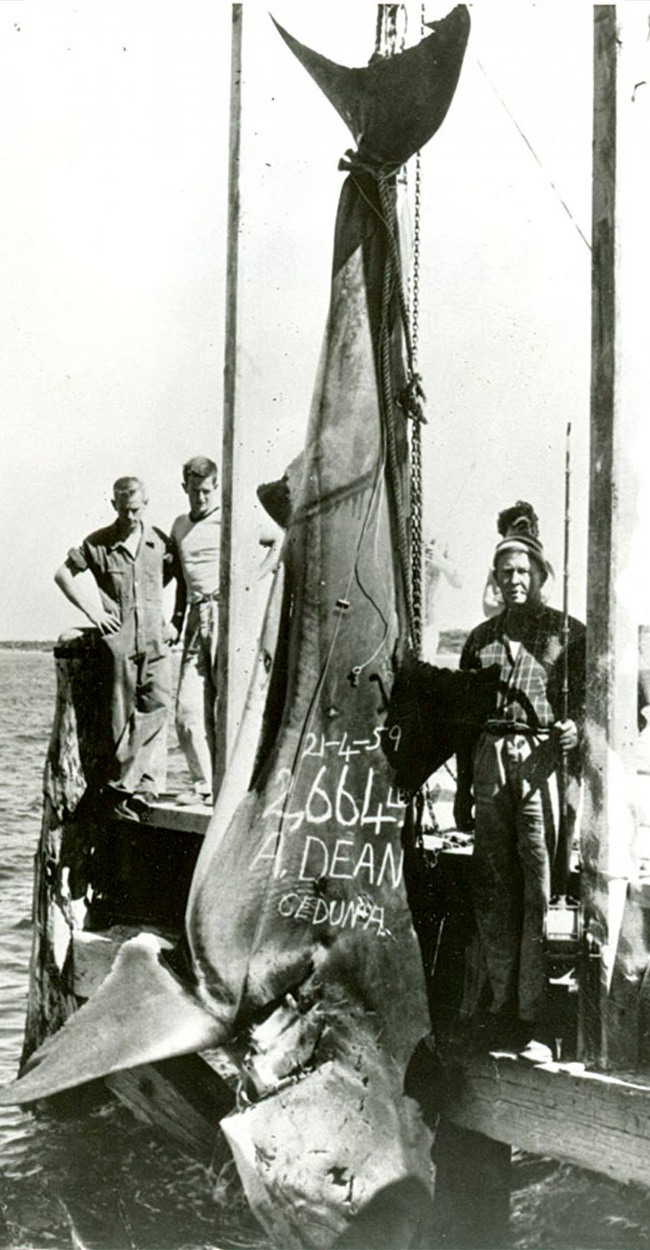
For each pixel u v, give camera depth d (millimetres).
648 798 9781
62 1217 9047
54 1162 9914
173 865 11078
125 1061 8234
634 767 7250
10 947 15992
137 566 11234
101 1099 11023
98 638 11336
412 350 8281
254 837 8281
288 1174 7637
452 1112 7691
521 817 7371
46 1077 8422
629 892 7285
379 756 8031
